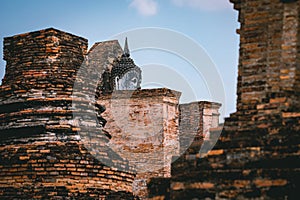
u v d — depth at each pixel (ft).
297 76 57.00
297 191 49.98
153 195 57.57
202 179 54.19
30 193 80.89
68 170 81.71
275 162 52.01
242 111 57.62
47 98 85.97
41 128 84.23
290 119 54.70
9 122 86.22
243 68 59.11
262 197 51.21
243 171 52.44
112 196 83.51
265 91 57.67
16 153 83.20
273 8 58.29
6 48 91.56
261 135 54.49
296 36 57.16
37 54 88.99
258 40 58.70
